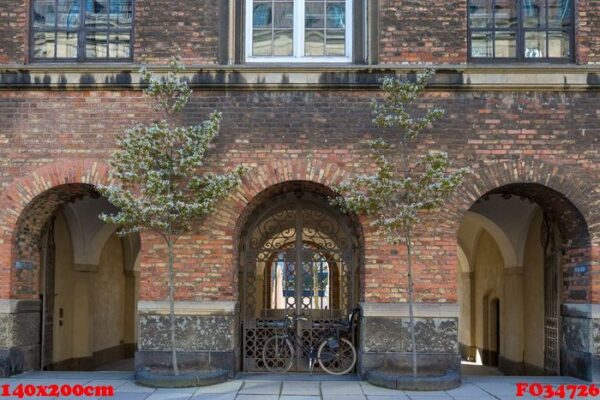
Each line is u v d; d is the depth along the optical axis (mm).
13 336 10562
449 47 10789
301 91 10727
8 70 10711
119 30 11203
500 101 10656
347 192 10391
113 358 17031
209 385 9797
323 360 11117
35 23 11266
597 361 10164
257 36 11242
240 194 10547
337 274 11750
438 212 10445
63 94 10781
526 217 14055
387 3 10867
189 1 10953
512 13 11141
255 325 11688
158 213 9633
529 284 14078
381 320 10359
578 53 10797
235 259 10742
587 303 10383
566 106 10641
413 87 9703
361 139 10625
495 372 15445
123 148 9992
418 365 10250
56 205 11461
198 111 10727
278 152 10617
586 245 10508
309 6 11305
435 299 10352
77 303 14641
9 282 10477
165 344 10367
